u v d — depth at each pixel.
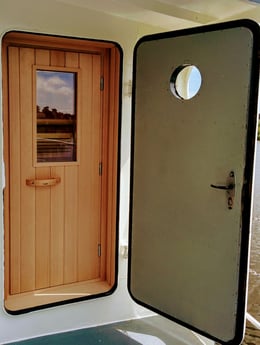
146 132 2.69
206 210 2.40
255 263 3.34
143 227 2.79
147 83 2.63
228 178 2.27
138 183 2.78
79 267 3.12
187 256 2.53
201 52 2.32
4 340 2.70
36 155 2.86
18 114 2.76
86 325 2.95
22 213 2.86
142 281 2.84
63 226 3.02
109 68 2.98
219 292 2.38
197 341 2.79
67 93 2.91
